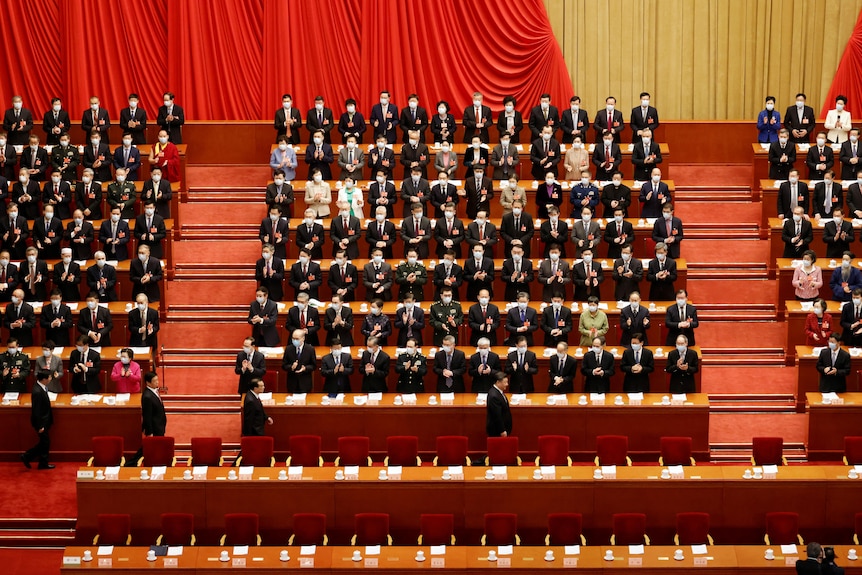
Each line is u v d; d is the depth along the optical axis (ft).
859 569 77.46
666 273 100.89
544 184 110.52
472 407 91.91
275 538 84.64
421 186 109.09
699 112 124.26
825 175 109.19
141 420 92.63
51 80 123.75
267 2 122.31
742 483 83.92
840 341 96.58
